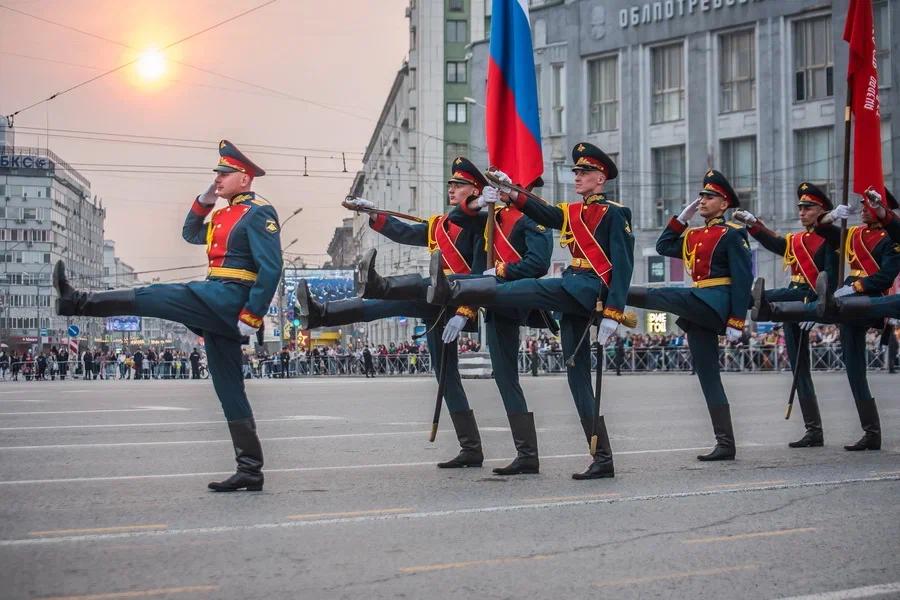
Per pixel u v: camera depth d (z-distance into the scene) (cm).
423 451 1045
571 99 4638
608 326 838
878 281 1057
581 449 1067
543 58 4712
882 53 3956
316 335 5875
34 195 10556
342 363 4594
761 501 733
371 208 954
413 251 6069
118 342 11162
